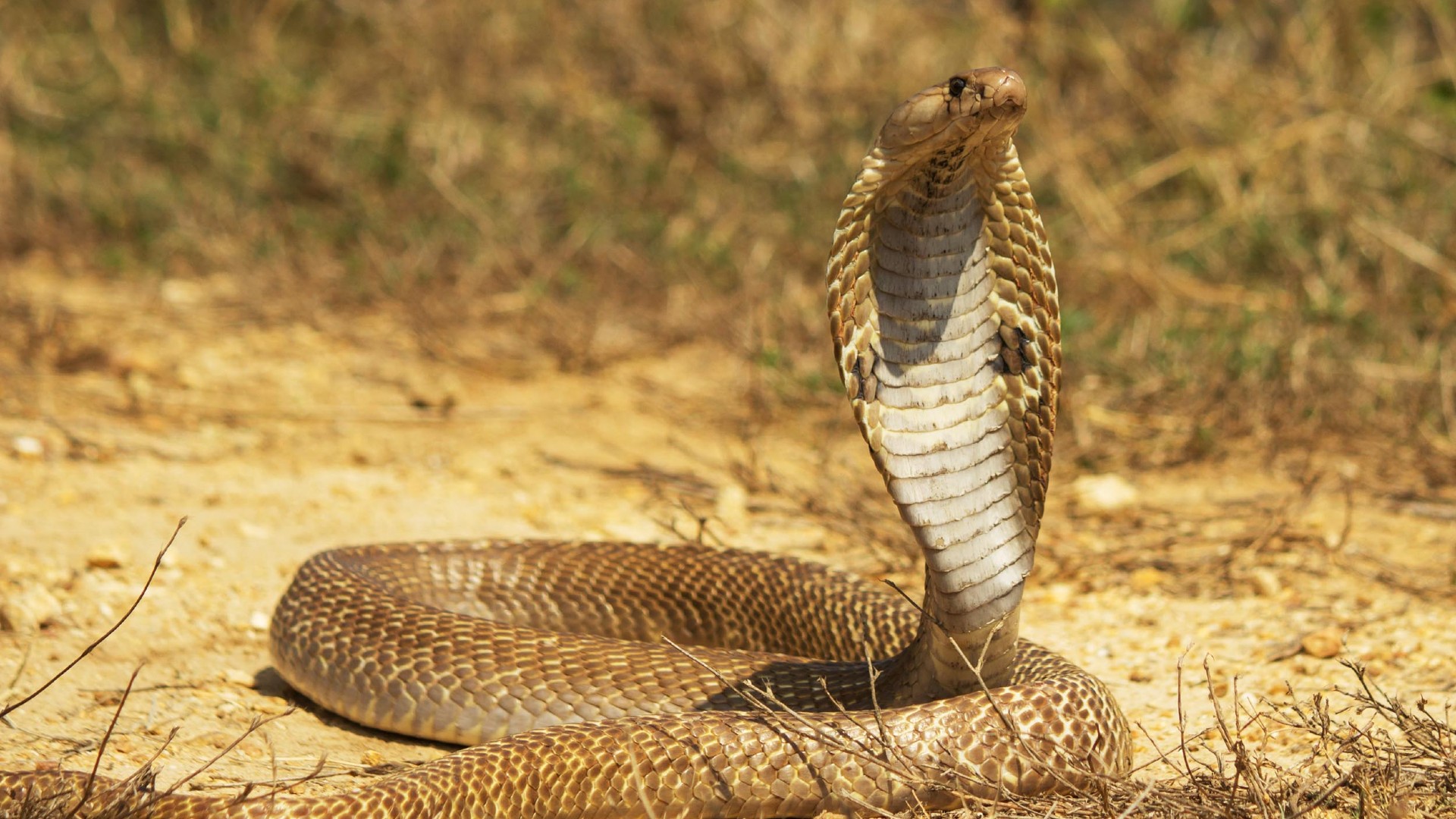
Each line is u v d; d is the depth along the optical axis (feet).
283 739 48.62
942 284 40.81
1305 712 49.19
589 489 82.43
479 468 84.89
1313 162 116.47
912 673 45.83
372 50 146.00
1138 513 75.72
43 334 102.83
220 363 103.76
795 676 49.34
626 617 63.00
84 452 83.97
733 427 93.35
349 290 118.32
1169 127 124.16
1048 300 40.70
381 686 49.70
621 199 128.47
